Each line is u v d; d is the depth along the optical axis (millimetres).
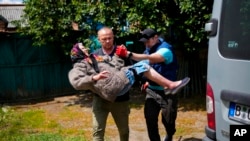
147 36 4090
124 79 3600
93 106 3918
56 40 7957
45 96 8750
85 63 3691
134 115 6801
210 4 6352
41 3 7648
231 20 2871
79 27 7691
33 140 5340
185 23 6590
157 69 4082
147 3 6551
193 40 6867
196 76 8336
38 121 6559
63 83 9000
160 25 6688
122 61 3709
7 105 8062
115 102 3852
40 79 8656
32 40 8383
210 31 3047
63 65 8961
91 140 5383
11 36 8195
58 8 7625
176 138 5387
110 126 6082
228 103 2910
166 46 4062
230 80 2850
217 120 3035
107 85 3555
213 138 3109
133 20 6781
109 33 3707
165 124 4375
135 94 8805
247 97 2693
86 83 3570
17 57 8320
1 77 8227
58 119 6691
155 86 4148
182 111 7016
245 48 2738
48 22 7633
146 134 5641
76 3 7309
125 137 4141
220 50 2953
